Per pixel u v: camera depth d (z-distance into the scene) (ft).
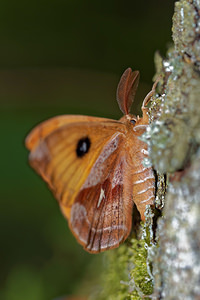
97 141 0.78
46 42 1.52
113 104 1.47
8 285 1.10
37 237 1.27
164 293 0.67
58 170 0.78
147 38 1.44
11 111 1.47
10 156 1.33
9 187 1.29
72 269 1.09
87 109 1.49
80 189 0.79
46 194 1.29
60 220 1.14
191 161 0.65
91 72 1.48
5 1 1.50
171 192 0.66
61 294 1.09
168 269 0.66
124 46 1.47
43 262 1.25
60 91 1.51
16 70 1.51
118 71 1.46
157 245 0.69
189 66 0.67
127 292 0.81
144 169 0.75
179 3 0.70
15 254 1.27
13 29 1.51
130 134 0.76
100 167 0.79
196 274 0.64
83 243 0.80
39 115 1.48
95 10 1.50
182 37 0.69
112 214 0.78
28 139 0.76
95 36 1.50
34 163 0.77
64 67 1.50
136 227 0.79
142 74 1.40
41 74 1.52
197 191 0.64
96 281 1.02
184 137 0.65
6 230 1.28
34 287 1.09
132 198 0.77
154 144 0.67
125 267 0.81
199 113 0.65
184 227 0.65
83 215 0.80
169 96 0.68
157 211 0.73
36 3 1.51
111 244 0.79
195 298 0.64
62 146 0.77
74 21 1.51
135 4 1.48
